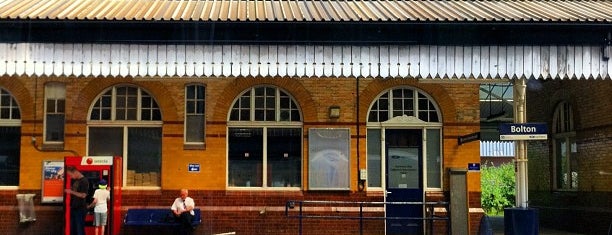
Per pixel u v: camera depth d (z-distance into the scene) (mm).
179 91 16016
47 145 15852
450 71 11578
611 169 15859
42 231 15633
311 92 16109
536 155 20016
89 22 11250
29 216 15602
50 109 16031
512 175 28844
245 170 16156
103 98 16141
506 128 12625
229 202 15875
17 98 15977
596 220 16609
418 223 16250
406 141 16438
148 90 16078
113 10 12523
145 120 16062
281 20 11359
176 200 14766
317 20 11406
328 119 16062
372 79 16188
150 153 16062
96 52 11359
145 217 15594
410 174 16359
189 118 16078
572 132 18109
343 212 15938
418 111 16328
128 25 11359
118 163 15375
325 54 11516
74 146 15844
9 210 15719
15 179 15984
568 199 18047
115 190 15188
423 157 16266
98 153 15992
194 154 15906
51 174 15766
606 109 16062
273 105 16250
